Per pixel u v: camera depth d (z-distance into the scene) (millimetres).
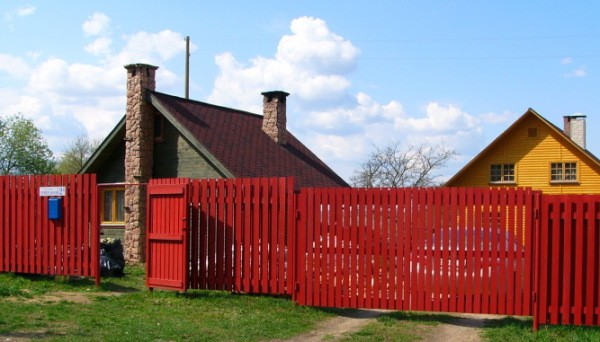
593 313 10492
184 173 21766
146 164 21844
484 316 12133
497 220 11156
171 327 10398
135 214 21453
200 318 11266
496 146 39344
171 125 22078
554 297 10633
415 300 11539
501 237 11109
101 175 23734
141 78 21797
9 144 62188
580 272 10523
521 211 11008
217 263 13312
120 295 13531
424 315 11961
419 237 11578
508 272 11039
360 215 11977
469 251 11266
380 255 11812
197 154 21562
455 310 11297
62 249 14812
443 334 10562
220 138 22922
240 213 13180
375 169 44250
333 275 12117
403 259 11656
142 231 21469
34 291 13547
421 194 11586
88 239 14594
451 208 11414
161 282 13664
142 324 10562
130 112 21859
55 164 66562
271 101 27250
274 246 12859
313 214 12312
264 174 22875
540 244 10750
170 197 13680
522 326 10922
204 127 22703
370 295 11828
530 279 10891
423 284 11508
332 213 12172
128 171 21781
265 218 12961
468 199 11305
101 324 10453
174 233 13547
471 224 11297
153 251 13891
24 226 15242
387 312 12430
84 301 12672
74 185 14766
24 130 62594
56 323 10438
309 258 12312
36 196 15141
